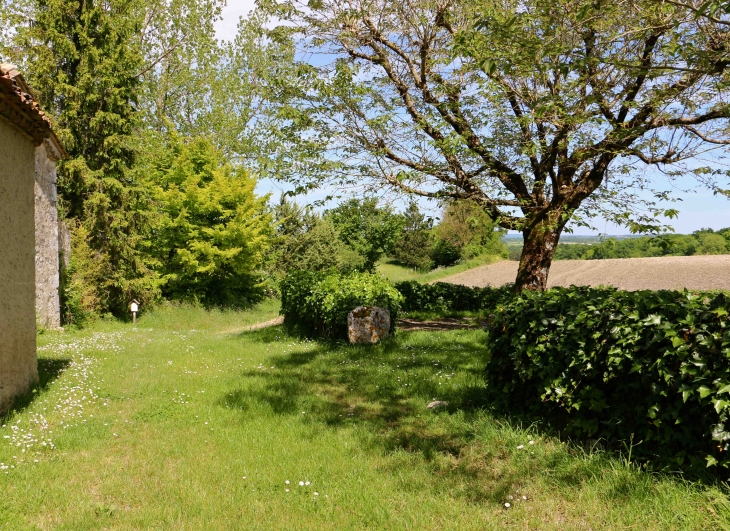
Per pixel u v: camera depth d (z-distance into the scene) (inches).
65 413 231.1
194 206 790.5
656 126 336.5
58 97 679.7
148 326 661.9
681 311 156.2
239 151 956.0
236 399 261.6
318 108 411.5
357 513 145.7
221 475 171.0
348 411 243.1
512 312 225.0
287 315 528.7
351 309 426.3
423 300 734.5
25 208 263.0
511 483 161.6
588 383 185.5
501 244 1800.0
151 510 145.3
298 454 189.5
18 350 251.1
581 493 148.2
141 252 761.0
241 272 817.5
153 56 1037.2
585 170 411.2
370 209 443.2
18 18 695.1
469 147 399.2
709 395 141.3
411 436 207.0
